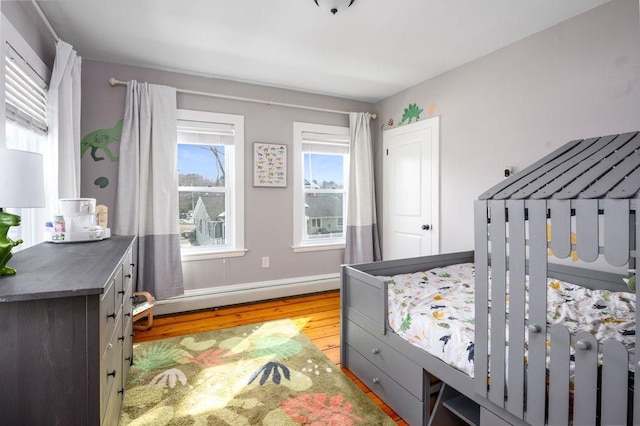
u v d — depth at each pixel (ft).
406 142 12.16
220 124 11.05
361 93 12.64
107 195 9.68
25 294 3.07
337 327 9.51
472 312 5.65
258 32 8.12
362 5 7.03
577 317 5.14
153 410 5.70
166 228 10.01
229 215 11.55
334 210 13.46
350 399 6.09
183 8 7.10
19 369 3.20
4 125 5.43
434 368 5.04
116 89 9.75
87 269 4.03
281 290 12.04
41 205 4.12
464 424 5.45
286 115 12.11
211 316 10.28
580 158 4.20
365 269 7.79
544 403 3.61
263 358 7.59
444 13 7.33
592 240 3.20
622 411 3.01
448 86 10.50
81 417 3.35
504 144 8.91
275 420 5.47
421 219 11.57
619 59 6.71
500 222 4.07
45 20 7.05
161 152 9.96
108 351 4.00
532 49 8.23
